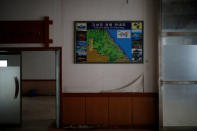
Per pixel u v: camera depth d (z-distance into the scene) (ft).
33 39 15.02
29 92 33.14
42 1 15.02
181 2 14.21
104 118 14.99
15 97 15.97
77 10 14.98
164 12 14.16
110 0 14.99
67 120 15.03
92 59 14.99
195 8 14.23
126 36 14.93
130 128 14.89
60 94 14.99
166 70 14.24
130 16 14.97
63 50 15.03
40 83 33.40
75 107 15.02
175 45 14.21
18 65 16.08
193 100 14.25
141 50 14.92
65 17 15.02
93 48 14.98
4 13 15.02
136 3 14.97
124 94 14.97
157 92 14.70
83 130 14.58
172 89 14.21
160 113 14.16
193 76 14.29
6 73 16.07
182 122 14.23
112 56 14.98
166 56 14.24
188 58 14.29
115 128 14.92
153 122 14.92
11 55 16.06
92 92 15.05
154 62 14.94
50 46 15.05
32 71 33.30
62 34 15.01
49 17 15.03
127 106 15.01
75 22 14.93
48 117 18.74
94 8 14.98
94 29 14.93
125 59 14.96
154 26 14.92
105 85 15.03
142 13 14.96
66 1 15.01
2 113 16.03
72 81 15.06
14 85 16.05
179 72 14.28
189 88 14.26
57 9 15.01
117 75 15.01
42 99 29.25
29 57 33.19
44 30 14.97
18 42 15.05
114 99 15.01
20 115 15.93
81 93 15.02
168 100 14.21
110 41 14.93
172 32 14.17
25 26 15.02
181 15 14.21
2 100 16.05
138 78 14.98
